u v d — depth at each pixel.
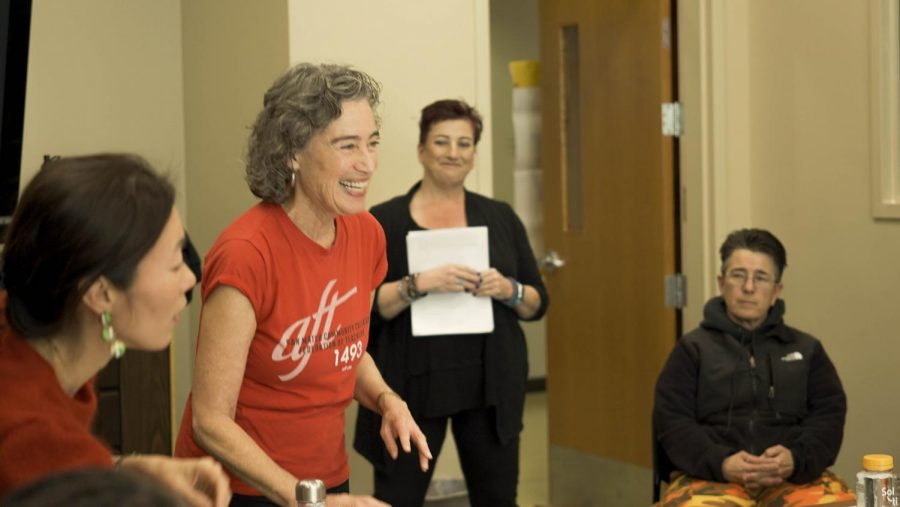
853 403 3.82
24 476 1.25
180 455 2.10
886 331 3.68
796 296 4.04
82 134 4.13
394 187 3.87
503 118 6.76
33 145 4.00
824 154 3.89
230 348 1.98
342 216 2.17
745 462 2.99
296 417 2.11
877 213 3.67
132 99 4.25
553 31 4.77
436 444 3.28
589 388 4.68
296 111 2.03
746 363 3.18
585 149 4.65
